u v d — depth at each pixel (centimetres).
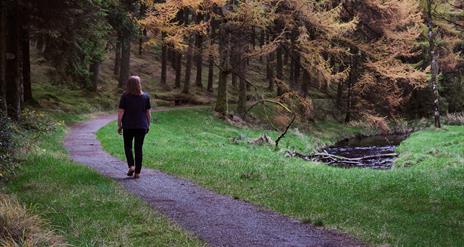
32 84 3466
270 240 588
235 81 5153
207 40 3209
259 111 3875
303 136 3038
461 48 4681
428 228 664
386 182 1029
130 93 955
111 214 652
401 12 3091
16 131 1448
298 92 3180
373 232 629
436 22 3853
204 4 2817
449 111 4588
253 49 3148
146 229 595
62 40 2217
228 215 703
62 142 1670
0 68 1555
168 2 2666
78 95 3500
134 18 2542
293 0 2759
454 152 2041
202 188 895
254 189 896
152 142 1838
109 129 2142
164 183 928
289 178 1043
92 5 1856
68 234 559
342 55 3109
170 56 6053
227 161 1273
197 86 5156
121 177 979
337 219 692
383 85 3222
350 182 1034
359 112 3378
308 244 575
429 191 930
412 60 4269
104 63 5225
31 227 542
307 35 2800
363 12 3141
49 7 1744
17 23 1880
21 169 964
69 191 779
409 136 3419
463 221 710
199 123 3020
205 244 553
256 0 2800
